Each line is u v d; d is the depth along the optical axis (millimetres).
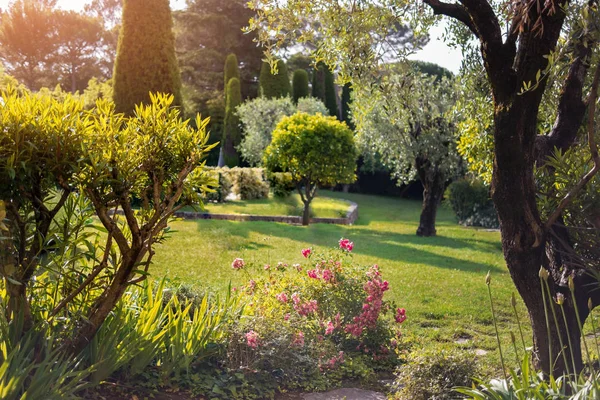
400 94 9969
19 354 3797
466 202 25812
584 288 5262
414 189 39688
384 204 34406
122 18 19906
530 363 5332
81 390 4406
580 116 5598
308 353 6102
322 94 40719
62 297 4590
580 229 5336
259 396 5238
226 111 35406
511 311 9438
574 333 5234
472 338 7969
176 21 43625
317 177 19469
